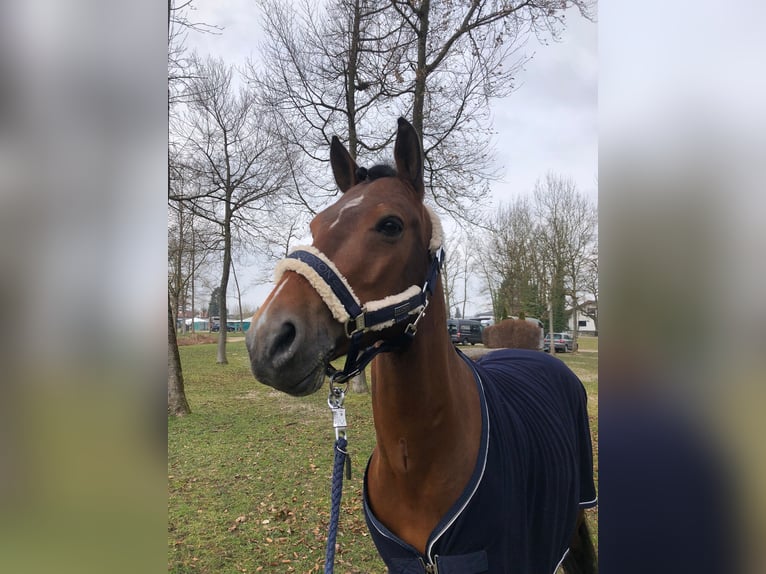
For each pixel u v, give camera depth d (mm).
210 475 4723
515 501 1488
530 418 1816
